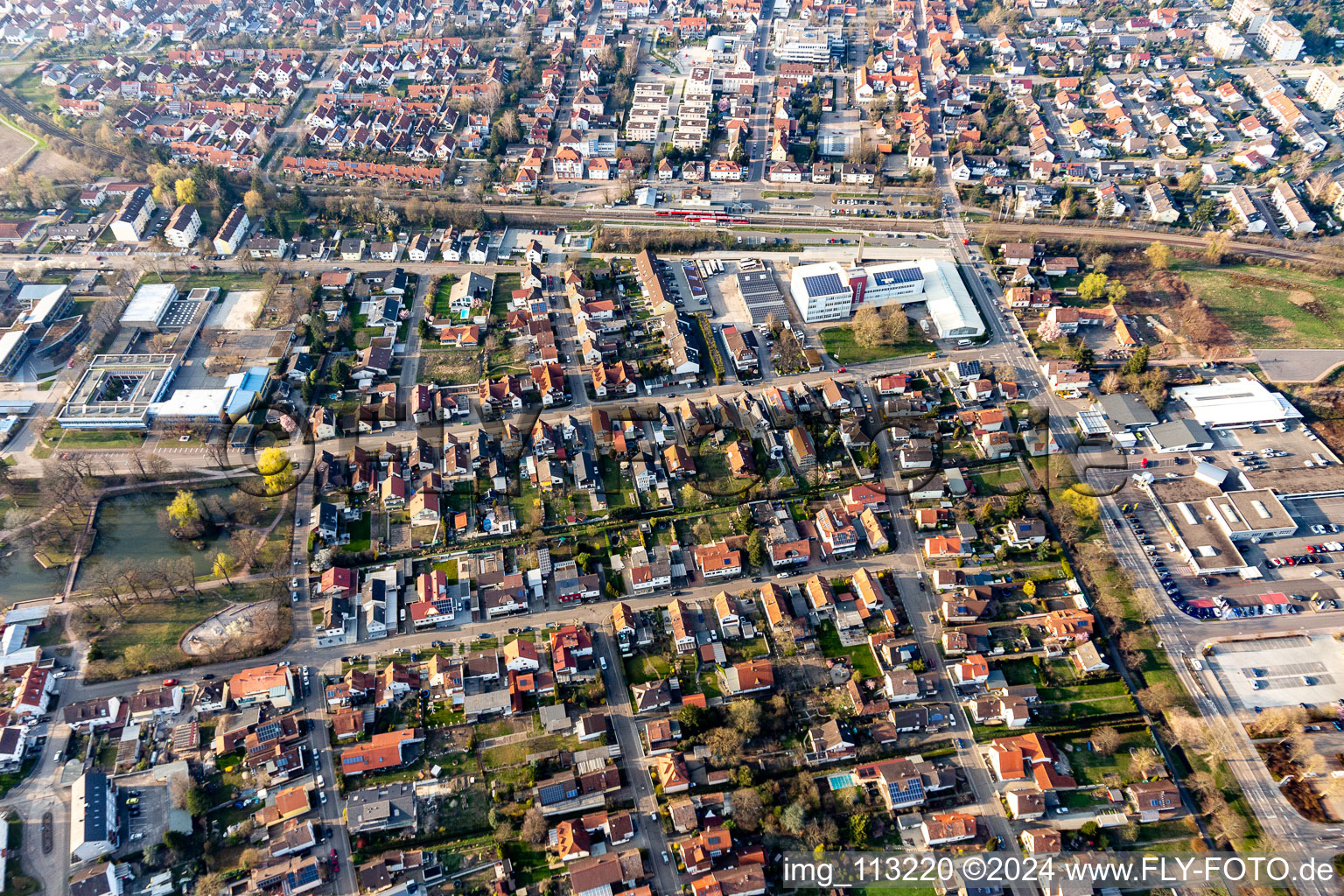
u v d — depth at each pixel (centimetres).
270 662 17188
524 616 18012
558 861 14325
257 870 14125
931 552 18875
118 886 13950
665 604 18162
